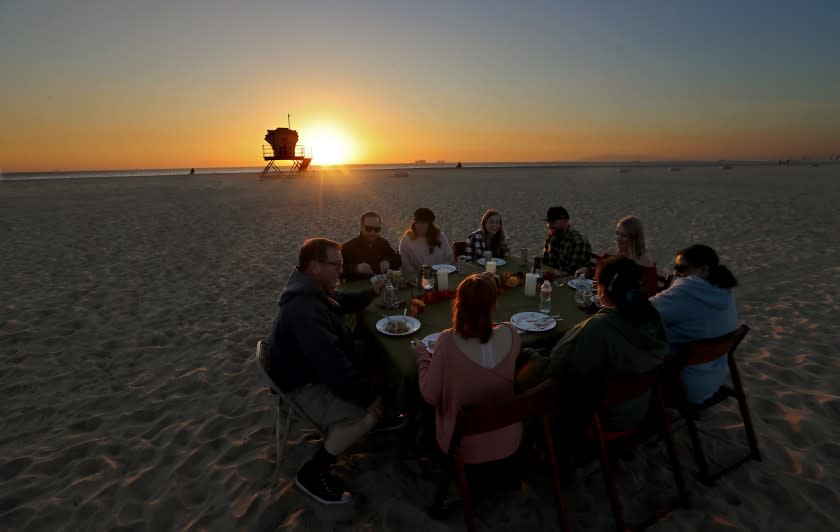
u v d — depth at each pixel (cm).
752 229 1005
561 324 267
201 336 465
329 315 240
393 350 239
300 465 271
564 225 439
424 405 238
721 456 267
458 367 189
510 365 197
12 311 530
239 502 243
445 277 335
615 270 199
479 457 204
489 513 231
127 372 392
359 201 1797
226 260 789
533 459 227
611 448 230
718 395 263
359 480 256
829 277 614
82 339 457
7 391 359
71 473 267
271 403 340
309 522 228
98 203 1720
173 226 1152
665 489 245
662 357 205
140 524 230
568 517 228
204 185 3045
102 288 622
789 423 294
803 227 1009
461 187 2575
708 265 242
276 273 705
